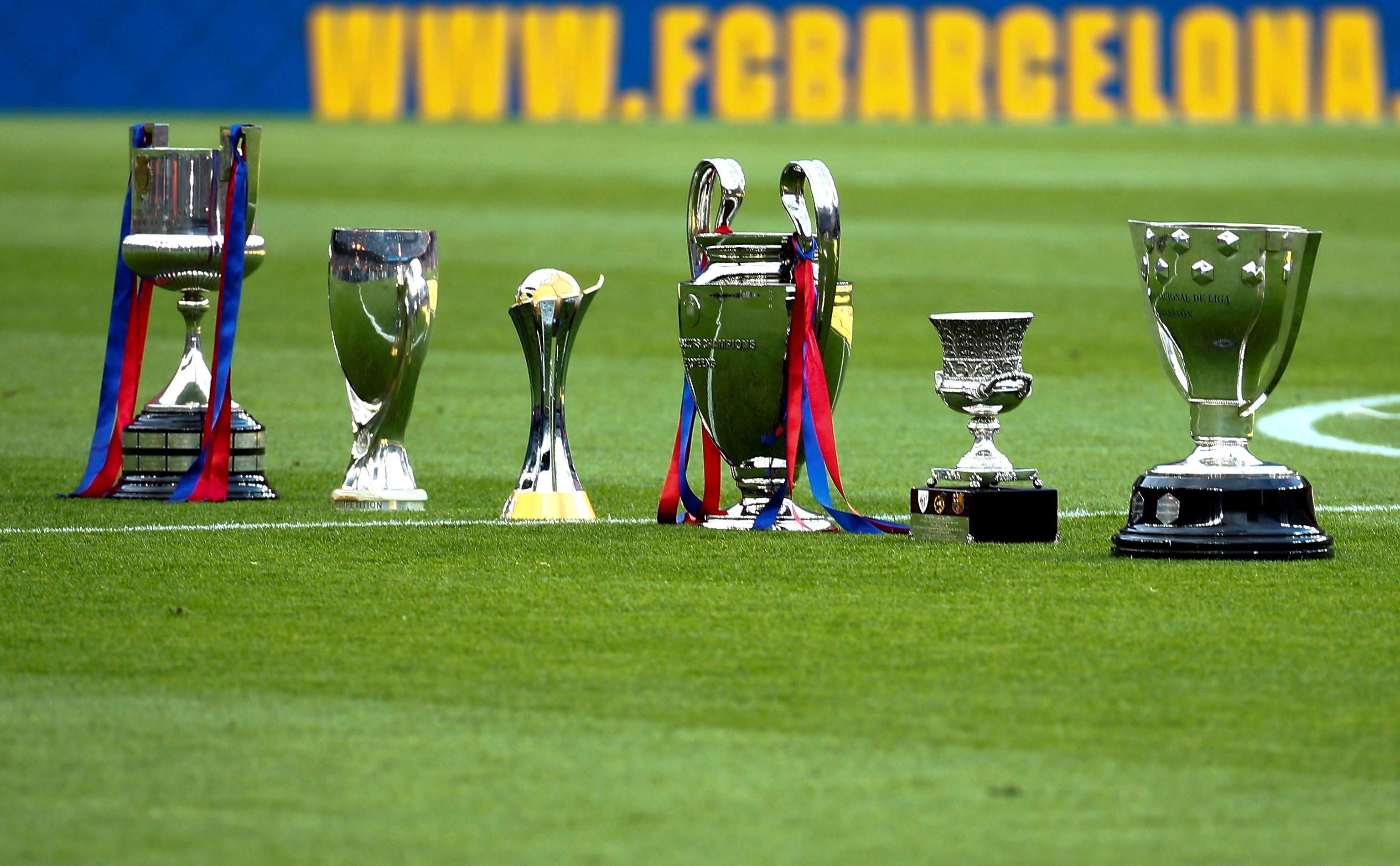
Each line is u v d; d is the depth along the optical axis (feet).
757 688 62.03
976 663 65.16
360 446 99.86
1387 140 459.32
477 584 77.97
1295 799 51.47
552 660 65.51
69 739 56.65
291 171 354.95
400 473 99.96
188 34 564.71
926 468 115.14
